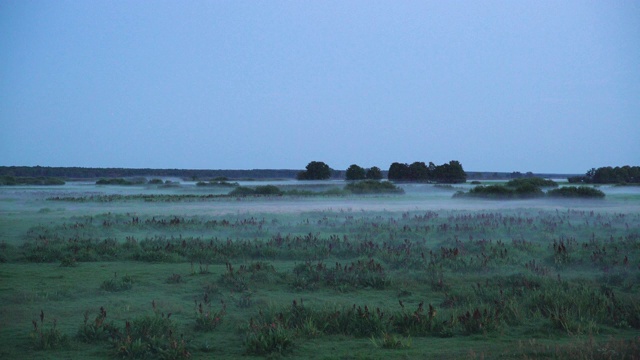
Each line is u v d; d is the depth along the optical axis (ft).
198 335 24.91
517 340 23.77
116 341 22.88
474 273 40.19
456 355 20.97
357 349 22.45
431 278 37.45
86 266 44.73
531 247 49.67
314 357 21.38
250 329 24.35
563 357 20.03
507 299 30.14
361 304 30.89
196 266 44.83
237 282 35.81
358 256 48.39
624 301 29.96
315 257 48.14
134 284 36.47
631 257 44.47
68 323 26.94
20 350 22.59
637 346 21.24
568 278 37.68
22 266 44.57
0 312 28.86
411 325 25.59
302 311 27.22
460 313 27.61
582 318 26.23
